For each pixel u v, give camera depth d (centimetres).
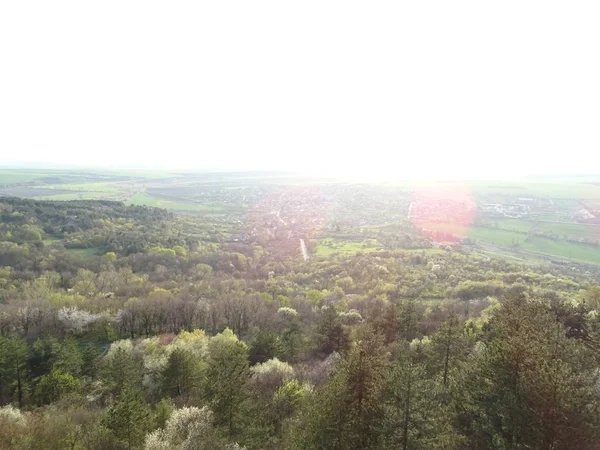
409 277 12075
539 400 2370
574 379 2402
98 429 3775
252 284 12725
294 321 7756
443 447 2588
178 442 3572
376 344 4284
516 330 3303
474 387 2809
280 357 6384
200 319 9306
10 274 11625
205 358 6544
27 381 5991
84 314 8975
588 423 2242
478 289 10338
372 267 13200
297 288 12306
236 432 3775
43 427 4009
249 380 4888
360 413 2792
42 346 6519
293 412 4134
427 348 4522
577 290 9819
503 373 2727
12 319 8612
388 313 6266
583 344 3728
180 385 5556
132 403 3834
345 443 2684
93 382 5869
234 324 9262
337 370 3619
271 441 3641
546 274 11556
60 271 12581
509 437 2505
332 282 12725
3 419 4094
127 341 7694
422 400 2655
